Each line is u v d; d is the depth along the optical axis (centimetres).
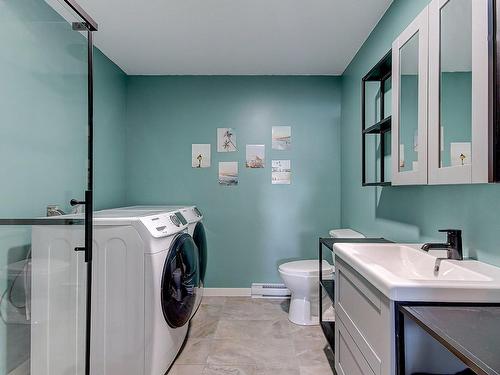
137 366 188
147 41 275
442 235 160
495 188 124
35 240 178
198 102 355
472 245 137
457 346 71
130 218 191
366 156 268
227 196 356
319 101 355
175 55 304
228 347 242
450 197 153
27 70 182
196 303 278
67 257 182
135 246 189
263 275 355
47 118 198
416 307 98
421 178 154
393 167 187
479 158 111
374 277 115
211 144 356
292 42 277
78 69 202
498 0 103
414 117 166
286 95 355
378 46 242
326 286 238
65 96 206
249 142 356
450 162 132
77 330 182
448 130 134
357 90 296
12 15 172
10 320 168
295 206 356
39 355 176
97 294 189
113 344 189
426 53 150
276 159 356
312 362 221
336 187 355
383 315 111
